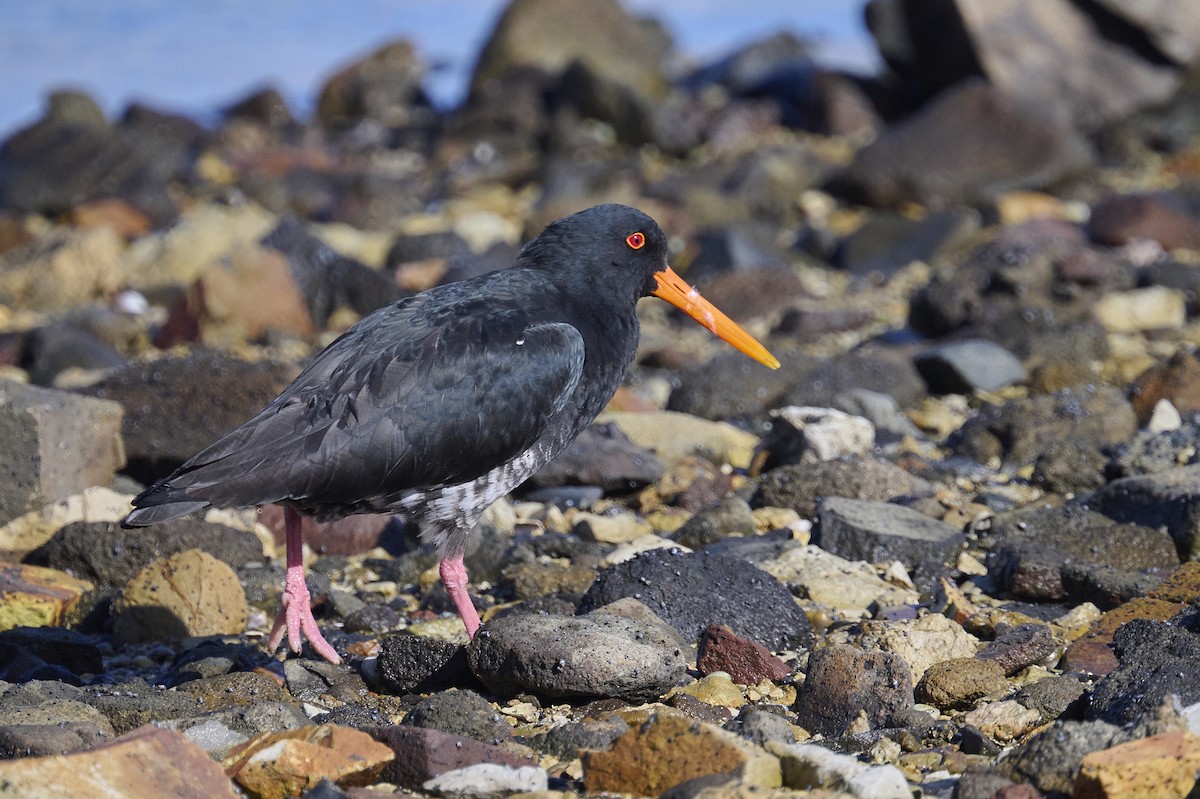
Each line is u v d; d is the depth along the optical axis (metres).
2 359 18.00
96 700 7.96
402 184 30.19
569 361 9.23
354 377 8.62
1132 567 10.49
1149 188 26.52
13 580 10.34
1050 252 19.05
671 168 31.69
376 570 11.41
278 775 6.75
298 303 19.72
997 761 6.78
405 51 43.81
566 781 7.06
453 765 6.94
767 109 35.59
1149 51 31.08
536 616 8.54
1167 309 17.91
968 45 31.20
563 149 33.38
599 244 9.84
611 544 11.69
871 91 34.31
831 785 6.53
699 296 10.44
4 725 7.28
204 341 19.08
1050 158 26.31
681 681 8.36
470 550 11.16
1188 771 6.16
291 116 41.25
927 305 18.16
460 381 8.78
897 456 13.42
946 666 8.20
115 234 24.22
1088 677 8.38
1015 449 13.46
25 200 29.16
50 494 12.18
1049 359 16.31
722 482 12.92
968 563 10.73
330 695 8.66
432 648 8.63
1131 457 12.33
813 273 22.83
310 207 29.39
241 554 11.31
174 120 38.19
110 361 17.72
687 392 15.58
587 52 39.41
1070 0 31.61
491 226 25.14
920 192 26.12
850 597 10.11
